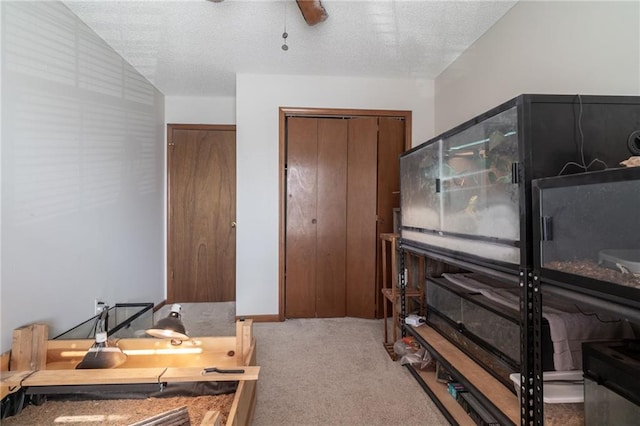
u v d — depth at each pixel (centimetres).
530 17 197
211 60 292
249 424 163
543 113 112
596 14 155
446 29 240
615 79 146
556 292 101
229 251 403
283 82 327
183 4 208
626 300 80
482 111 248
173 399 171
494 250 131
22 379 153
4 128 164
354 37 251
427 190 197
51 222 195
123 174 286
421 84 338
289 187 335
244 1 205
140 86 321
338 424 169
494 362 154
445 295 204
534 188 108
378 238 336
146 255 338
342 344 269
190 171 396
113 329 228
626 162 102
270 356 247
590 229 90
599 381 101
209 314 352
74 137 216
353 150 337
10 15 167
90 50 235
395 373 221
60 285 202
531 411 113
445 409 175
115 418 156
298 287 337
